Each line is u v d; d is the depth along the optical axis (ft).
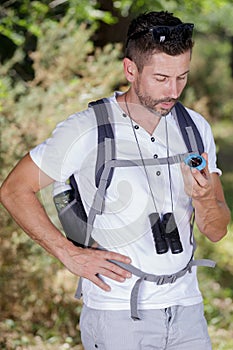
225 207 12.91
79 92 25.26
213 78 82.38
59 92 24.77
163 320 12.25
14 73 30.37
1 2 32.09
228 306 25.50
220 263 30.48
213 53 88.58
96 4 34.68
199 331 12.57
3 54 32.91
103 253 12.00
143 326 12.19
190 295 12.52
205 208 12.49
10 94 24.57
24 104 24.18
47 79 25.93
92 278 11.99
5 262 22.15
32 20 30.96
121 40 36.04
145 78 11.78
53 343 21.72
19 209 12.11
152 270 12.12
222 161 60.85
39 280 22.59
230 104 83.15
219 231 12.93
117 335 12.17
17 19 30.14
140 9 39.09
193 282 12.67
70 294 22.88
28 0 31.58
